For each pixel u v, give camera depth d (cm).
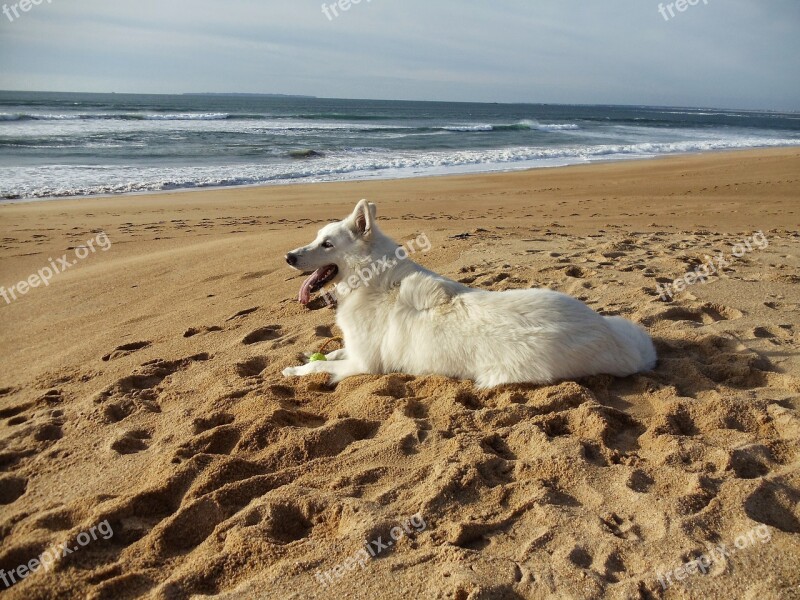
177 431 132
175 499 109
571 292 217
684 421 129
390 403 137
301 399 149
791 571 83
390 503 103
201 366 174
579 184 697
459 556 88
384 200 567
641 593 81
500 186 684
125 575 90
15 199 537
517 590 82
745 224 413
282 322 210
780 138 1752
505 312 146
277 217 470
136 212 484
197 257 314
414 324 154
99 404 148
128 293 261
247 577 89
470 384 145
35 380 173
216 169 775
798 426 120
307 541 94
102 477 117
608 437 122
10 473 121
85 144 968
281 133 1348
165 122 1512
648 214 474
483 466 112
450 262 269
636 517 96
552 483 106
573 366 143
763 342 165
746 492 99
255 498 107
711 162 917
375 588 84
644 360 153
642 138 1584
